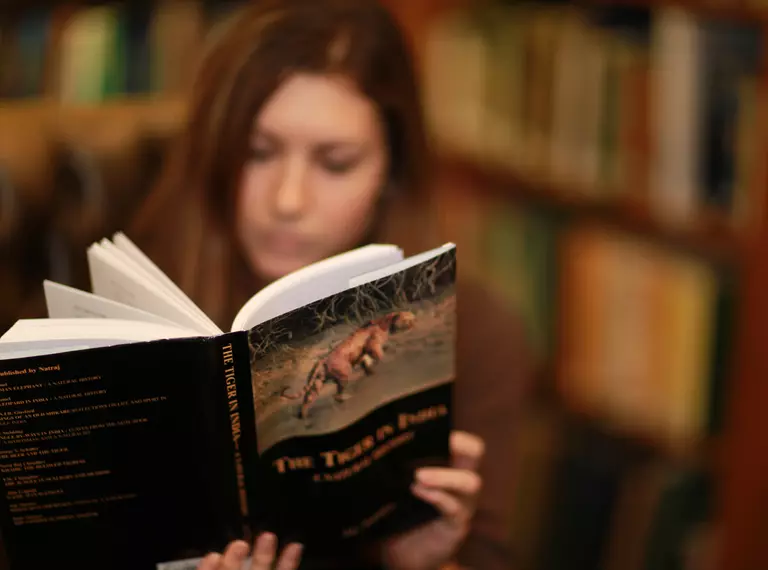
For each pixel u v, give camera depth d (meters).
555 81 1.49
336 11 0.91
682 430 1.40
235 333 0.63
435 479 0.80
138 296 0.70
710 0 1.18
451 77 1.75
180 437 0.66
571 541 1.64
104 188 1.33
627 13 1.37
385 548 0.93
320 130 0.89
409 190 1.01
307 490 0.73
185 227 1.04
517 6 1.61
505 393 1.10
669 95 1.27
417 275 0.70
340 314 0.67
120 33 1.50
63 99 1.49
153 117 1.39
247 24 0.93
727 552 1.34
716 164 1.22
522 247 1.68
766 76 1.12
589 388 1.58
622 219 1.43
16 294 1.28
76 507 0.68
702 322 1.32
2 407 0.62
